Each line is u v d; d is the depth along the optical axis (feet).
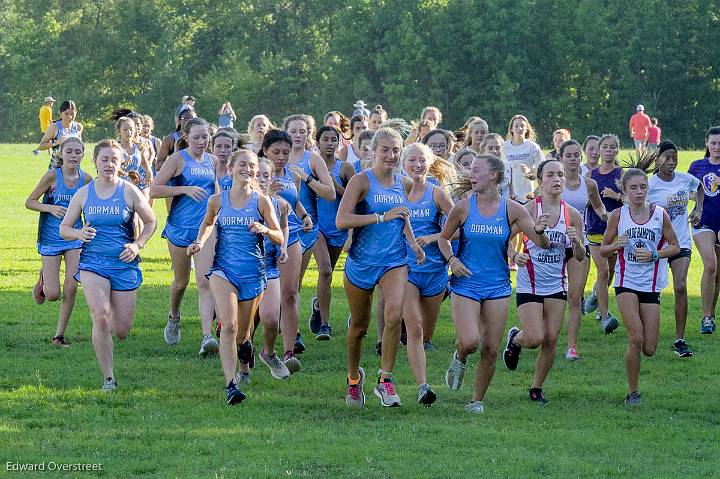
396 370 82.17
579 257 73.51
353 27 594.65
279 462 56.95
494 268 68.74
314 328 93.50
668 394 75.97
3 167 288.92
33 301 107.45
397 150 68.28
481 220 68.23
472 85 575.79
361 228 68.54
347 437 62.59
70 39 642.22
